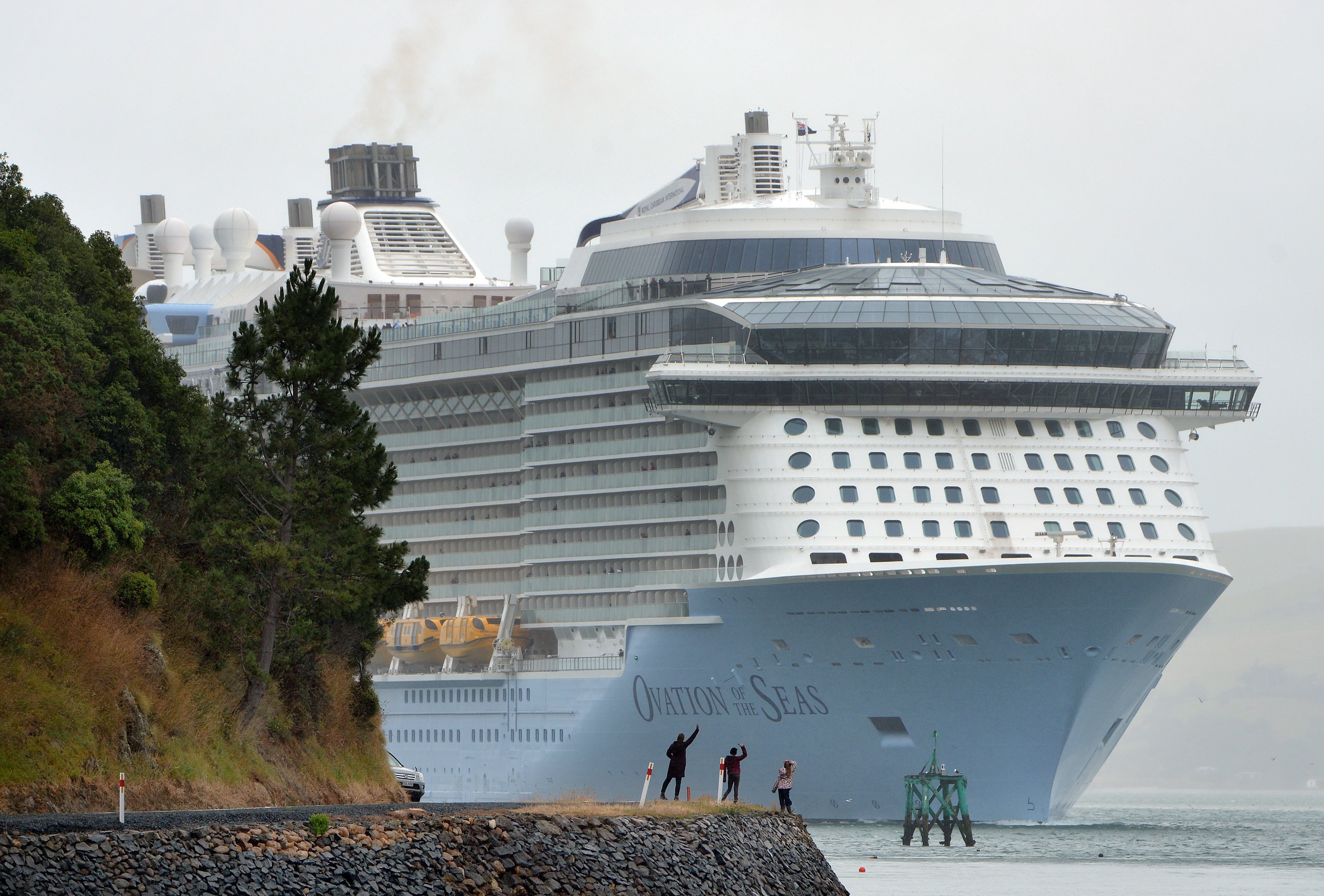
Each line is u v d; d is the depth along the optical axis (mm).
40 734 116812
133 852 85500
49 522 133750
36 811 112438
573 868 105500
